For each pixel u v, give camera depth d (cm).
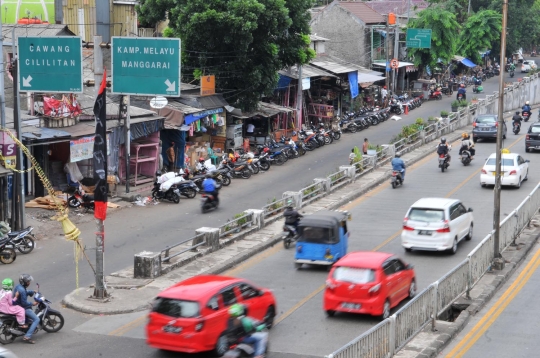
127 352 2364
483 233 3938
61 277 3186
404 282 2786
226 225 3834
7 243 3375
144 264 3147
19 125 3750
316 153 6456
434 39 9788
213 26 5688
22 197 3753
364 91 8988
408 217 3556
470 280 2934
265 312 2525
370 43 9550
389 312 2673
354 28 9475
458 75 12162
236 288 2403
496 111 9162
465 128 7831
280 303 2861
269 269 3372
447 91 10706
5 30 5041
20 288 2461
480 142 7012
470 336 2525
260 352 1950
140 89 4191
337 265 2667
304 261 3312
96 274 2884
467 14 12050
